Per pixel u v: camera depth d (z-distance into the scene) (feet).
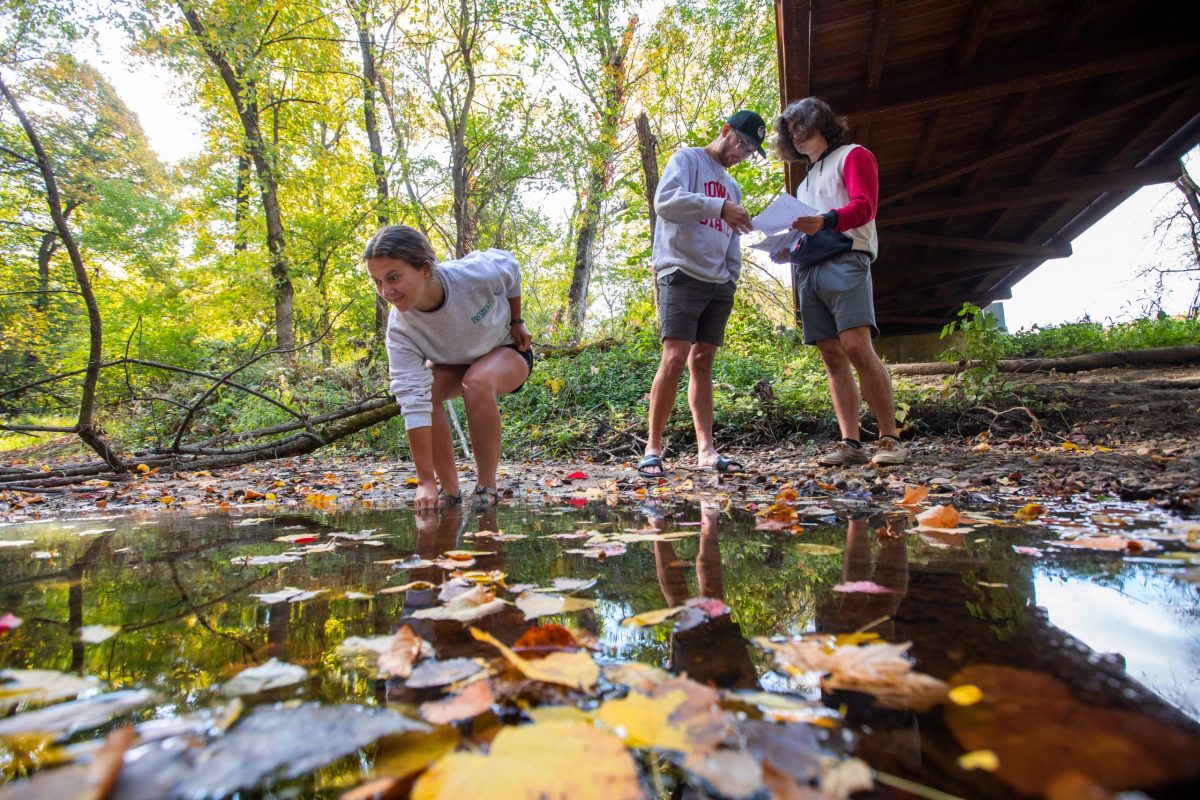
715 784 1.52
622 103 41.75
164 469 14.05
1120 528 4.74
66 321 44.29
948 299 44.21
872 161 9.50
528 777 1.53
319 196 46.09
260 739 1.79
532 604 3.22
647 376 20.88
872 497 7.34
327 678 2.31
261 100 41.65
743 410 15.35
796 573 3.77
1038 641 2.47
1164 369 20.27
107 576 4.34
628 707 1.93
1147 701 1.92
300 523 6.91
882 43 15.15
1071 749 1.65
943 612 2.88
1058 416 12.71
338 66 44.96
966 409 13.74
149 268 44.52
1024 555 4.00
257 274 38.68
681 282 10.12
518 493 9.09
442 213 48.62
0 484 11.42
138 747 1.76
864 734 1.76
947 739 1.72
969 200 24.67
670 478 10.16
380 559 4.73
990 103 18.61
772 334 27.32
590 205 41.45
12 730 1.90
